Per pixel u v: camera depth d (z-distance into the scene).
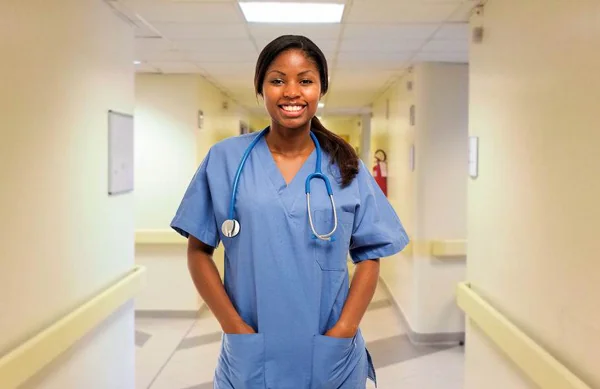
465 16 2.61
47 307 1.84
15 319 1.62
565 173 1.58
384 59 3.70
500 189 2.15
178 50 3.44
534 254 1.80
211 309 1.20
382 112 5.77
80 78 2.12
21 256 1.66
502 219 2.12
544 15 1.73
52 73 1.87
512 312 2.01
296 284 1.17
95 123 2.29
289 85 1.14
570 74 1.55
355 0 2.36
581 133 1.48
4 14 1.54
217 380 1.25
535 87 1.80
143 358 3.53
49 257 1.86
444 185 3.78
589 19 1.44
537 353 1.66
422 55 3.56
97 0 2.31
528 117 1.86
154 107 4.36
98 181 2.34
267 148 1.25
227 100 5.95
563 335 1.59
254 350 1.15
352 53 3.51
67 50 2.00
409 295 4.11
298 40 1.15
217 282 1.21
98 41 2.33
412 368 3.37
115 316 2.57
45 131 1.82
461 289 2.57
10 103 1.58
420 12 2.54
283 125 1.18
